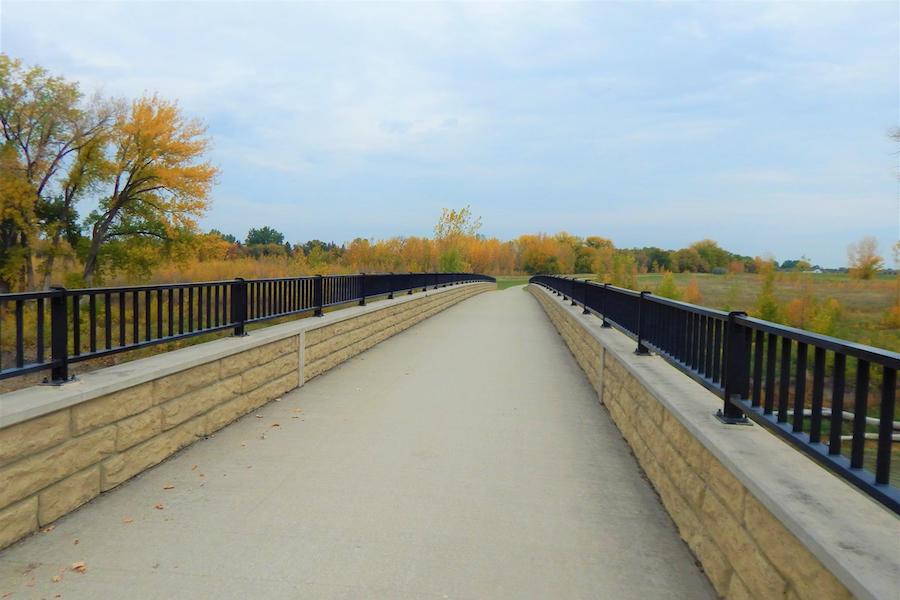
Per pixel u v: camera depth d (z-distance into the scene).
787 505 2.21
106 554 3.15
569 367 9.44
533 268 100.06
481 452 5.00
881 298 32.56
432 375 8.46
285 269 32.50
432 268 50.97
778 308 32.31
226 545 3.26
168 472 4.39
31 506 3.35
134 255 35.31
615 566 3.12
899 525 2.05
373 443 5.19
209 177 35.22
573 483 4.34
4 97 30.38
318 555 3.17
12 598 2.73
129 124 32.53
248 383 6.13
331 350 8.91
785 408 2.83
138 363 4.69
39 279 33.06
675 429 3.77
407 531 3.47
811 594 2.01
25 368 3.58
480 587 2.88
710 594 2.87
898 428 13.15
